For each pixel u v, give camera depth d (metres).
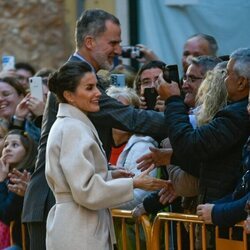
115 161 10.23
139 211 9.24
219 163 8.50
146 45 14.20
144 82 10.85
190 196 9.02
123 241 9.38
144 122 9.05
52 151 8.46
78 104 8.57
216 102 8.69
